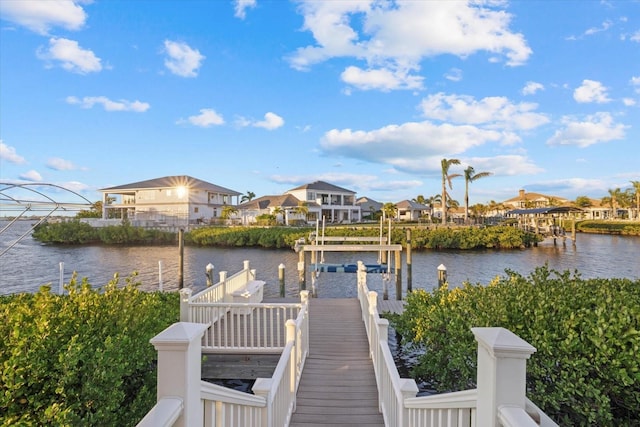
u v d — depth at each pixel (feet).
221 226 139.74
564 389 11.35
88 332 14.39
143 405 14.84
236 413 8.17
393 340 30.66
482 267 79.66
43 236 130.93
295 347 16.87
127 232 131.54
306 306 21.76
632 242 126.21
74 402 12.01
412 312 25.39
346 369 20.18
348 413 15.87
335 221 189.67
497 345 4.99
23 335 12.03
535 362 12.51
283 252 109.91
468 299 18.33
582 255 95.71
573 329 12.29
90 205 35.45
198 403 5.57
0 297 24.39
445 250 107.65
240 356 21.70
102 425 12.31
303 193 184.55
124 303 17.83
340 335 25.63
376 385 18.31
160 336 5.19
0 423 10.48
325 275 71.46
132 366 15.44
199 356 5.65
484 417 5.39
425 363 19.86
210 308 23.22
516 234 111.45
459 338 16.85
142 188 158.51
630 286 17.44
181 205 156.66
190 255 103.96
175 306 25.94
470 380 16.14
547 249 108.58
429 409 8.84
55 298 15.92
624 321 11.21
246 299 28.99
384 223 149.07
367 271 44.80
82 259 95.66
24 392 11.30
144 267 82.79
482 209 270.26
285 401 14.32
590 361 11.51
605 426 10.65
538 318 13.21
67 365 11.64
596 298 14.12
